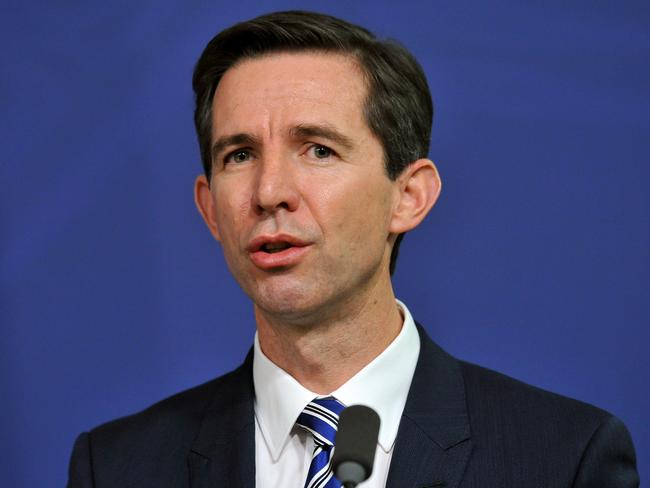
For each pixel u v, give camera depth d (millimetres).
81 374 6625
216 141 4539
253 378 4777
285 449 4559
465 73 6516
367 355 4594
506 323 6309
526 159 6410
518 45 6496
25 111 6816
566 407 4629
